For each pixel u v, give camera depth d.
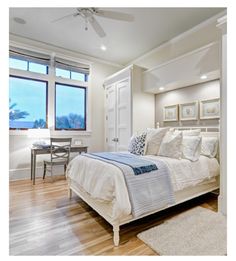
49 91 4.18
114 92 4.49
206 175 2.54
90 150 4.72
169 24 3.27
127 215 1.73
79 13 2.76
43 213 2.27
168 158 2.48
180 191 2.30
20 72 3.85
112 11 2.68
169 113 3.83
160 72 3.59
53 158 3.70
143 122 4.02
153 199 1.89
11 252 1.54
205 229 1.88
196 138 2.62
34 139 3.98
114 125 4.47
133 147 2.97
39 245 1.63
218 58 2.62
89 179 2.13
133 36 3.69
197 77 2.98
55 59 4.20
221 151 2.28
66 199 2.75
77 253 1.53
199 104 3.27
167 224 1.99
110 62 5.00
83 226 1.97
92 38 3.81
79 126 4.69
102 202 1.86
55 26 3.39
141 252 1.55
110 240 1.72
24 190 3.13
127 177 1.80
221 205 2.26
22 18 3.15
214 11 2.92
